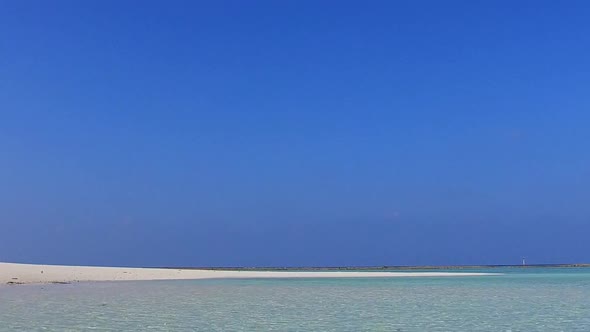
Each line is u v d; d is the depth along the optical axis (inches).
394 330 641.6
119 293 1138.7
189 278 1836.9
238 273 2298.2
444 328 655.8
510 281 1739.7
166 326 666.8
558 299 1029.2
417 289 1315.2
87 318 733.9
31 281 1465.3
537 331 633.0
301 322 705.6
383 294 1151.6
